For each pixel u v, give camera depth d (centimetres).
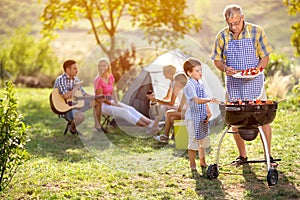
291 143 594
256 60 491
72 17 1205
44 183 471
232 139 639
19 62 1491
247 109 439
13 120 422
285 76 988
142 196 430
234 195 427
